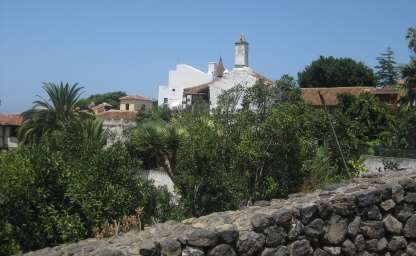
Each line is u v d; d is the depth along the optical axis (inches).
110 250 226.7
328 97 1672.0
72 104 1444.4
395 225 325.4
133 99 2920.8
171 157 736.3
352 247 303.9
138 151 792.9
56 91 1425.9
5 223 424.8
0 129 2004.2
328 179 667.4
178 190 656.4
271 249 265.6
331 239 294.0
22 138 1416.1
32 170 453.1
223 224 266.5
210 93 1680.6
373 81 2237.9
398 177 374.0
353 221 305.3
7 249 413.1
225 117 687.1
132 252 228.7
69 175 485.4
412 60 1451.8
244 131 632.4
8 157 458.3
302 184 631.2
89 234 463.2
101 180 505.4
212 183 614.5
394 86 1672.0
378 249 317.1
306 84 2253.9
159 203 621.9
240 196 613.3
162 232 266.7
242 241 253.1
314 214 287.6
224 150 625.0
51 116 1405.0
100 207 475.8
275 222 268.1
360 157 877.2
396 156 1027.3
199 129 634.2
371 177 400.2
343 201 299.6
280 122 609.6
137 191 544.7
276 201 330.6
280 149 617.0
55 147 654.5
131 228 433.4
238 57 1697.8
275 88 707.4
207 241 240.7
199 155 617.0
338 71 2199.8
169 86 2500.0
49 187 473.7
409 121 1198.3
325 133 787.4
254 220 261.1
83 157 564.1
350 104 1272.1
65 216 455.2
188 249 238.5
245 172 622.2
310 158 658.2
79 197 473.1
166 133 721.6
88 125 1056.8
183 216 594.9
